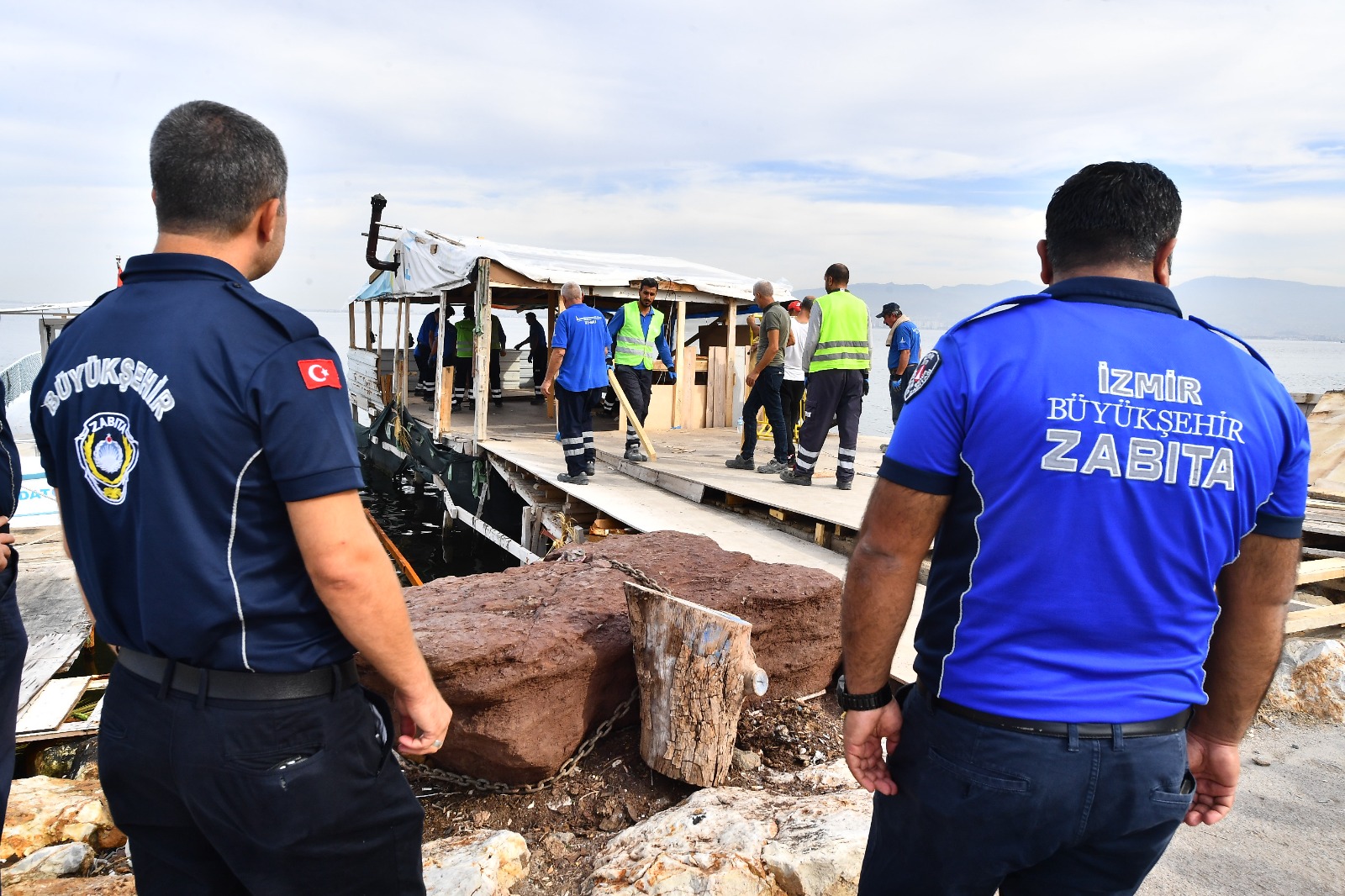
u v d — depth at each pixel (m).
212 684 1.51
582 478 8.52
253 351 1.47
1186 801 1.45
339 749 1.61
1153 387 1.39
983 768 1.41
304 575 1.55
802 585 3.71
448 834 2.93
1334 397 7.86
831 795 2.90
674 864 2.50
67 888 2.67
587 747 3.23
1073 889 1.55
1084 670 1.38
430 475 12.71
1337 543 5.54
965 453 1.42
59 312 10.93
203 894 1.72
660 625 3.01
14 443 2.40
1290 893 2.59
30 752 4.63
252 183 1.59
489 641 2.86
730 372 12.97
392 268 13.31
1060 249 1.59
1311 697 3.85
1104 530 1.36
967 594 1.45
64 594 6.64
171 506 1.46
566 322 8.17
